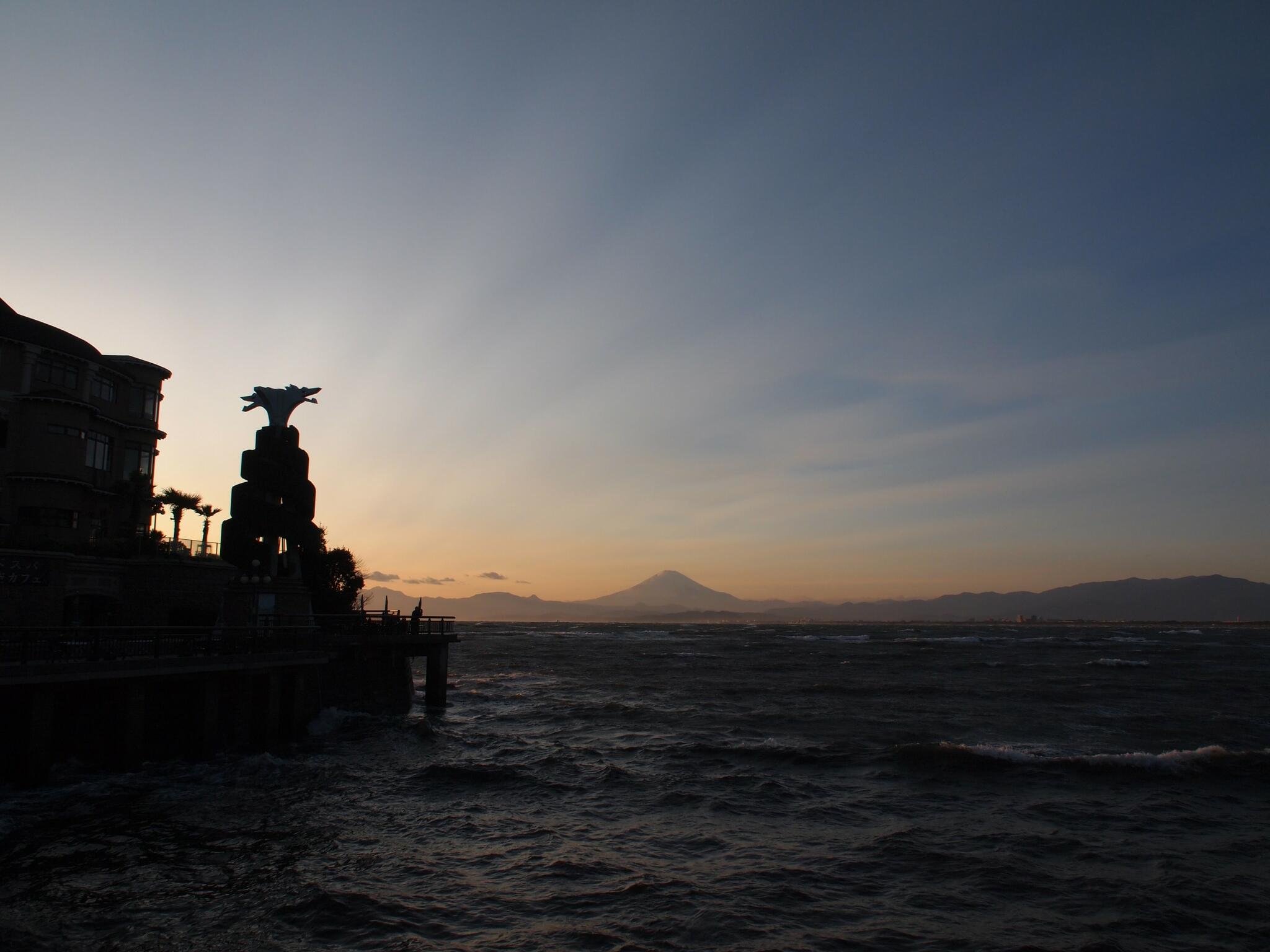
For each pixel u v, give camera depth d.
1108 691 50.44
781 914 13.80
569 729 35.06
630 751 29.33
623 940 12.63
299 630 31.03
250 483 34.34
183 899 14.14
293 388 36.59
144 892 14.39
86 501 40.16
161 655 23.09
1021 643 133.50
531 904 14.15
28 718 19.22
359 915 13.48
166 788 21.62
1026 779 24.16
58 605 28.56
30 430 37.59
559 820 19.98
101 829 18.00
